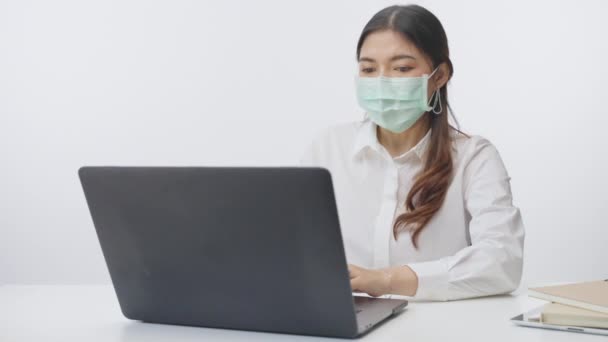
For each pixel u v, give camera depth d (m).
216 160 4.01
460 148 2.10
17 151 4.11
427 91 2.02
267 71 3.96
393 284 1.62
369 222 2.18
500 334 1.29
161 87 4.03
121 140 4.06
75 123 4.08
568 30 3.76
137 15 4.03
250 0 3.96
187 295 1.36
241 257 1.27
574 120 3.77
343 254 1.20
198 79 4.01
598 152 3.76
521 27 3.79
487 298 1.67
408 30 1.98
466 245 2.08
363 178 2.21
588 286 1.45
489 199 1.96
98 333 1.36
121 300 1.44
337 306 1.24
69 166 4.09
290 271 1.25
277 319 1.30
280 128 3.97
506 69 3.81
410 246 2.07
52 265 4.11
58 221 4.10
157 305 1.40
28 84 4.09
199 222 1.28
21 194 4.12
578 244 3.80
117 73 4.05
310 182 1.17
